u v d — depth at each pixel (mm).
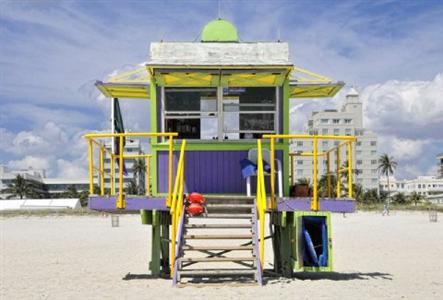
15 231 41250
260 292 10969
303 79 14172
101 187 12961
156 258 13641
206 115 13312
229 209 12461
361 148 150500
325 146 124875
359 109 150750
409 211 80438
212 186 13156
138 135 12094
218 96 13312
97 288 12328
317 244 12930
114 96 15055
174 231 11625
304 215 12477
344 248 24609
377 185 151250
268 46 13047
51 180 165625
